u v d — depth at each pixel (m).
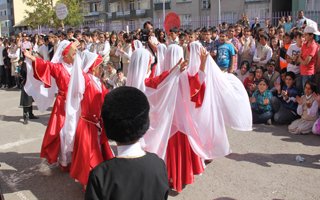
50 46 12.77
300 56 8.19
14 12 60.56
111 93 2.21
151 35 9.48
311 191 4.85
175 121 4.79
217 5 33.97
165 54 5.01
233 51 9.12
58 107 5.31
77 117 4.86
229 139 7.06
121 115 2.10
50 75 5.24
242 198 4.71
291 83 8.16
